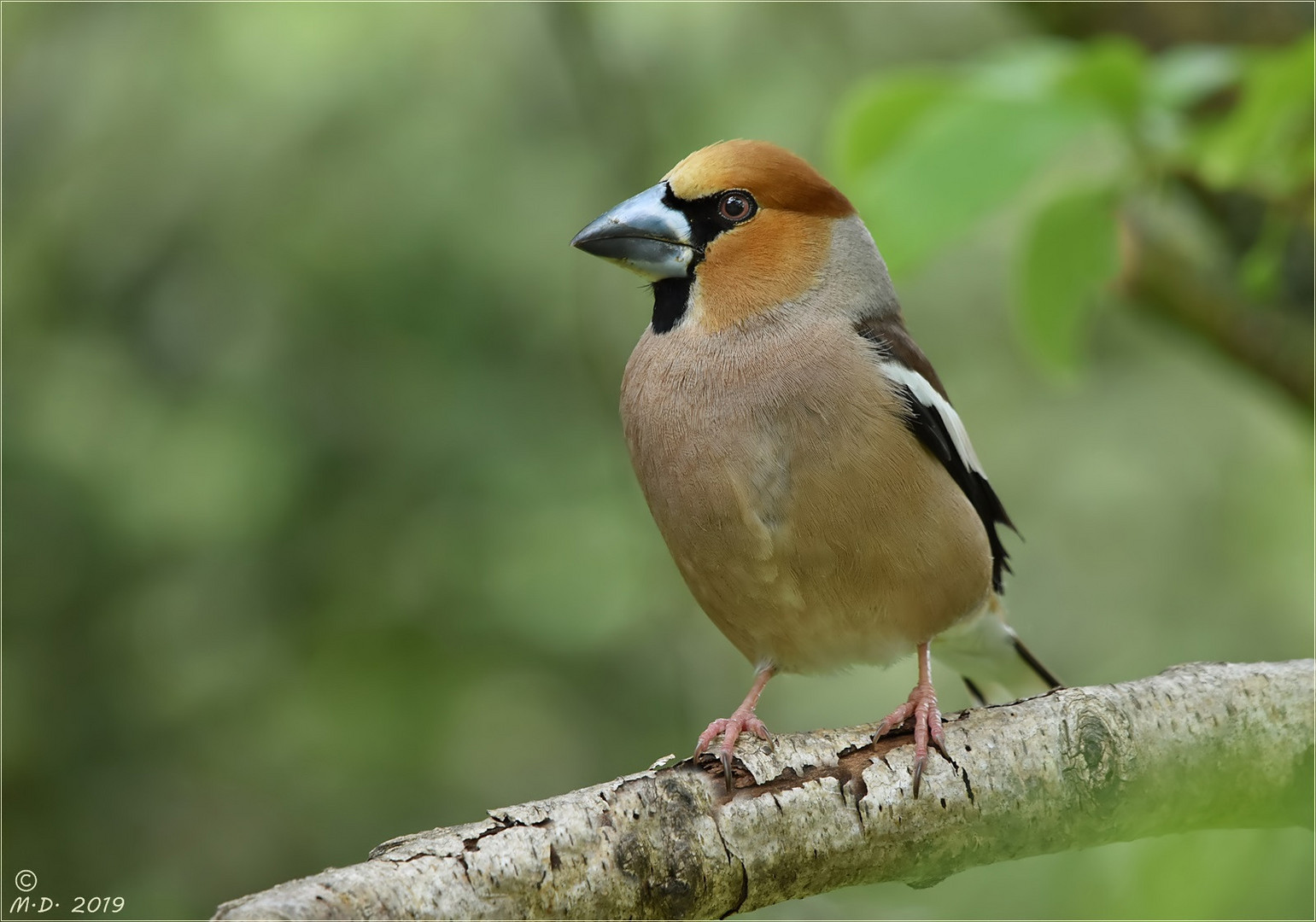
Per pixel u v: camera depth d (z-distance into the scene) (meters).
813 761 5.68
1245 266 7.87
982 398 14.63
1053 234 7.29
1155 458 14.49
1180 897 4.34
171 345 12.33
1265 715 6.05
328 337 12.14
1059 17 8.91
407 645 12.20
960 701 13.62
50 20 13.23
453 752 12.50
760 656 7.62
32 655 11.63
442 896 4.82
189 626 12.09
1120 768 5.83
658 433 7.22
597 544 12.33
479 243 12.42
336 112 13.01
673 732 12.73
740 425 6.99
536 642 12.24
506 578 12.12
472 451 12.06
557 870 5.05
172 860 11.81
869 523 6.90
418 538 12.12
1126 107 6.57
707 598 7.42
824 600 7.08
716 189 7.43
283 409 11.98
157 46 13.16
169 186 12.98
